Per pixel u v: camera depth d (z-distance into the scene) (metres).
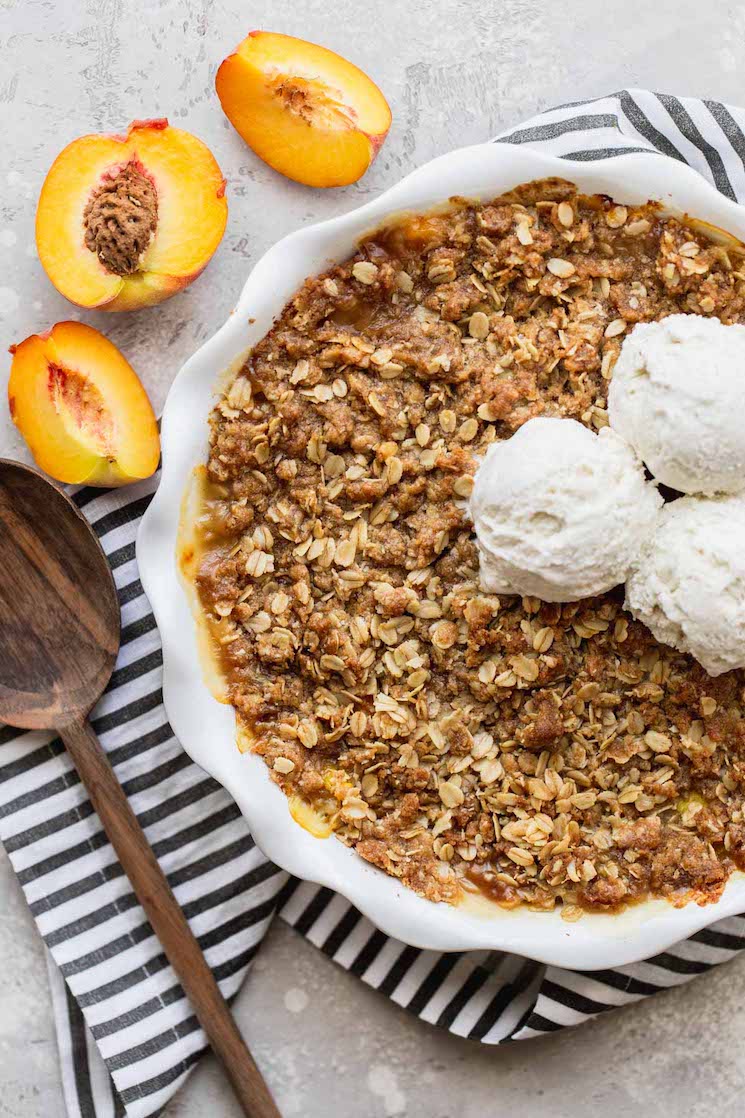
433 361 0.73
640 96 0.76
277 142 0.76
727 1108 0.79
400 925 0.73
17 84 0.78
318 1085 0.79
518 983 0.79
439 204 0.72
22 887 0.78
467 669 0.73
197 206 0.75
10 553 0.76
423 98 0.78
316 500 0.74
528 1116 0.79
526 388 0.73
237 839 0.78
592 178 0.72
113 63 0.78
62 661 0.77
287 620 0.74
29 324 0.77
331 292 0.73
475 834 0.74
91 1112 0.78
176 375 0.76
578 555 0.70
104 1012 0.78
